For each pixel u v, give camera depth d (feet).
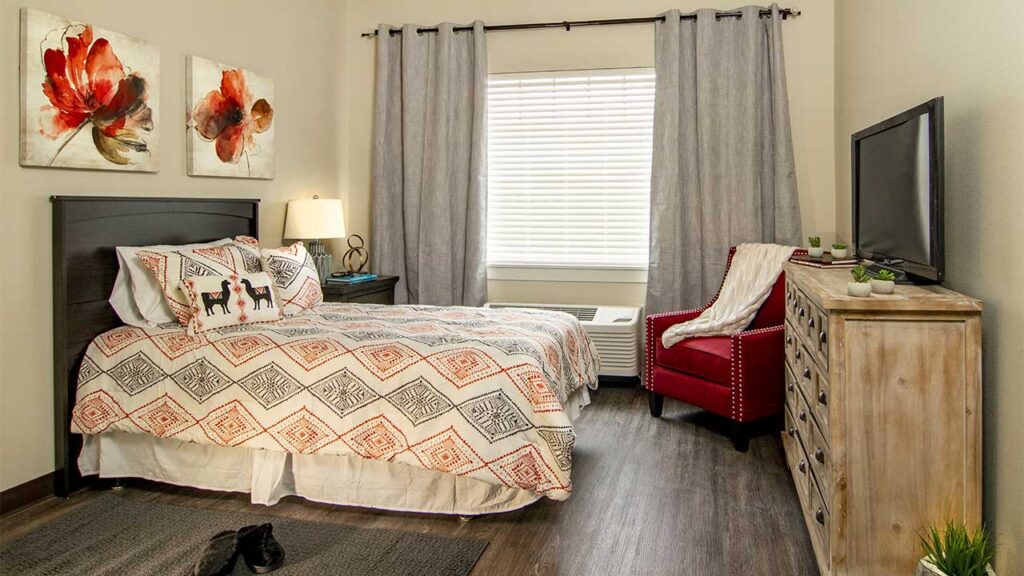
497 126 16.71
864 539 6.63
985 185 6.89
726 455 11.15
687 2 15.33
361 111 17.31
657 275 15.33
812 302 7.79
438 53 16.22
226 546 7.42
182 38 11.73
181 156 11.78
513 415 8.32
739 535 8.32
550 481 8.21
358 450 8.53
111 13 10.29
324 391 8.70
